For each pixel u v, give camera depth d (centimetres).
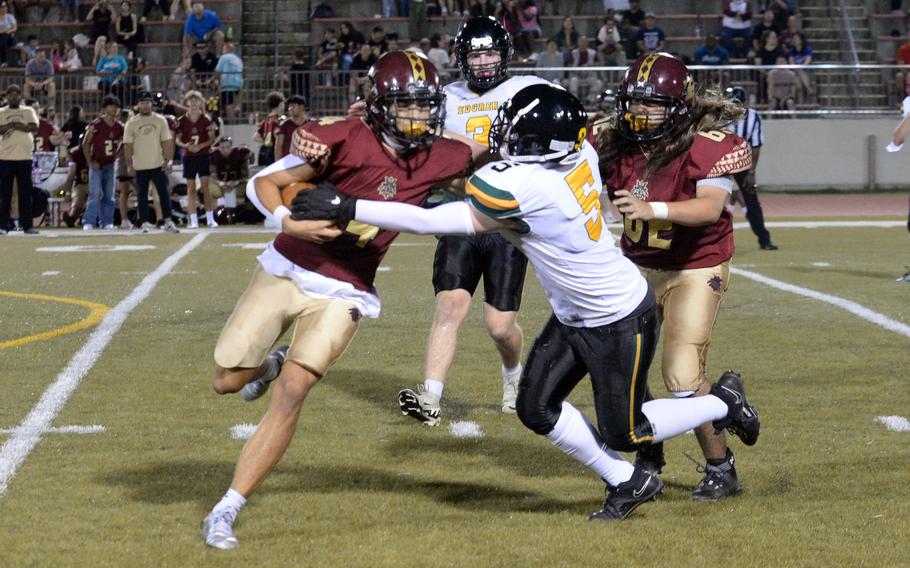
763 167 5091
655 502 976
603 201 1118
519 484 1033
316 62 5491
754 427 973
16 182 3859
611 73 4847
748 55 5203
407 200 914
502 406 1323
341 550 845
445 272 1248
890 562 821
